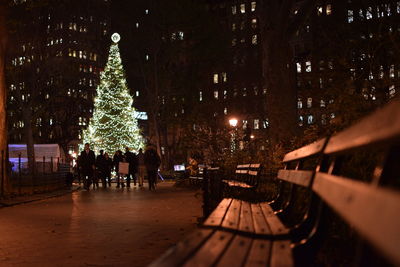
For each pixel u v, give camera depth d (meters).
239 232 4.62
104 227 10.97
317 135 10.05
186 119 57.19
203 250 3.37
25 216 13.99
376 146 2.61
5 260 7.12
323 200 3.91
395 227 1.67
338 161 4.06
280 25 22.70
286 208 6.64
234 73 80.12
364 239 2.46
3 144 24.58
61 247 8.27
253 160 20.95
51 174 31.45
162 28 67.25
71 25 68.19
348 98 9.04
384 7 32.88
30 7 42.62
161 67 69.06
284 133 21.67
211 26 67.31
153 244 8.38
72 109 80.31
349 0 36.50
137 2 68.00
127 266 6.51
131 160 34.59
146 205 17.42
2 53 25.39
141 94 75.12
